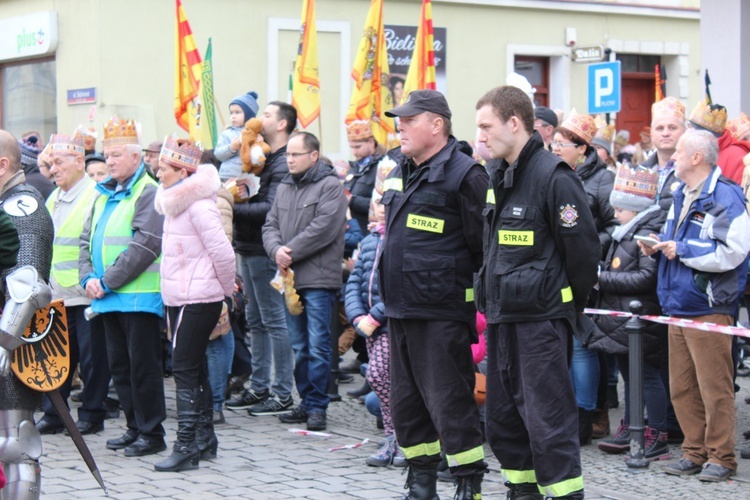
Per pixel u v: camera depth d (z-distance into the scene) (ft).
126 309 26.81
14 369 18.75
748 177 28.40
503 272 19.49
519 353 19.48
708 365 24.85
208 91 41.98
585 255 19.21
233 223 33.14
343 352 39.19
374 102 42.19
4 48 67.00
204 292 25.57
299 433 30.25
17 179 19.92
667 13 76.07
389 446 26.43
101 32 59.47
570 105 73.05
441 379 21.11
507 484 20.51
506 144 19.48
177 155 25.38
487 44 69.82
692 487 24.56
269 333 32.94
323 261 30.50
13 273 18.22
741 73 43.09
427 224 21.13
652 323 26.78
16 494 18.70
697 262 24.59
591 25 73.56
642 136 63.21
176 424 31.35
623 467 26.53
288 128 33.45
